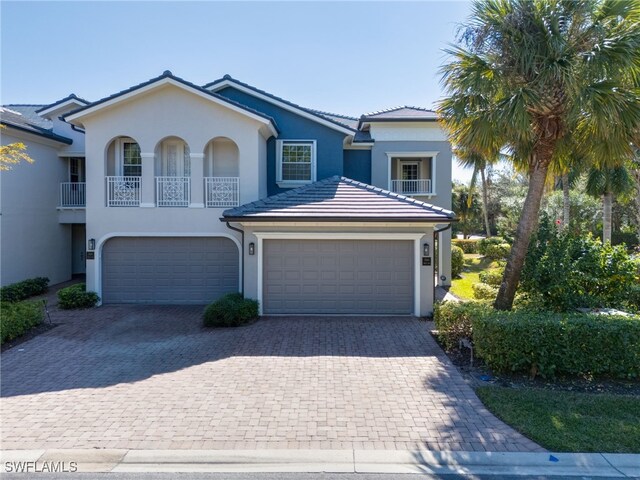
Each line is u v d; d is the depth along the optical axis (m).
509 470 4.62
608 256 10.70
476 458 4.83
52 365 8.12
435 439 5.25
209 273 14.48
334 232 12.25
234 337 10.02
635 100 8.53
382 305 12.48
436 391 6.73
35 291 16.36
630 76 8.69
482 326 7.51
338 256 12.45
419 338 9.84
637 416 5.73
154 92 14.28
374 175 18.53
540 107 9.38
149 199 14.27
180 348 9.17
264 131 15.18
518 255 10.20
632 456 4.80
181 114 14.32
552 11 8.95
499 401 6.22
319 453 4.95
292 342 9.55
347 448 5.05
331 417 5.85
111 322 11.70
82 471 4.62
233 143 15.56
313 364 8.04
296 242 12.43
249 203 13.33
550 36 8.91
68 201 18.91
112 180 14.57
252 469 4.66
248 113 14.14
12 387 7.00
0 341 9.28
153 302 14.46
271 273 12.46
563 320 7.32
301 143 16.45
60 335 10.35
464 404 6.25
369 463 4.77
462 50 9.98
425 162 19.23
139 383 7.14
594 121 8.67
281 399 6.45
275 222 11.90
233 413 5.98
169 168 15.50
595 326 7.08
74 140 18.81
